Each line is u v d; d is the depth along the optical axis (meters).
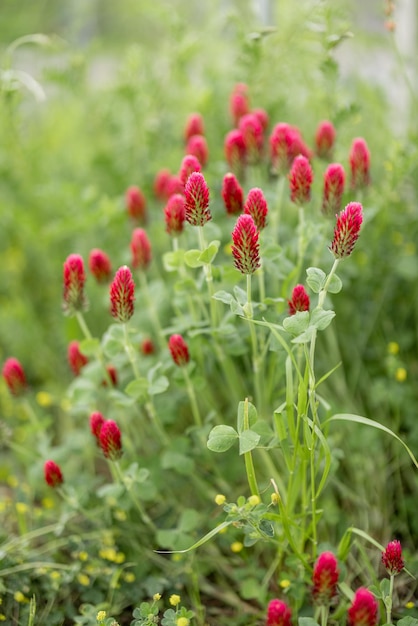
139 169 1.18
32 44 1.29
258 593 0.84
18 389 0.92
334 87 1.03
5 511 0.95
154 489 0.86
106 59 1.65
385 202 0.99
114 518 0.90
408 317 1.06
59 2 1.42
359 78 1.13
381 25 1.24
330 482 0.92
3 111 1.10
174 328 0.88
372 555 0.88
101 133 1.27
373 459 0.95
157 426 0.88
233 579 0.89
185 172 0.84
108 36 1.51
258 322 0.76
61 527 0.87
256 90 1.09
